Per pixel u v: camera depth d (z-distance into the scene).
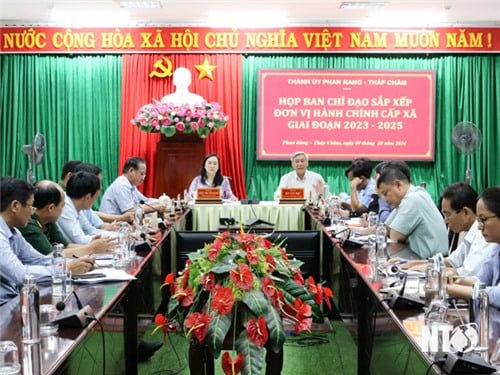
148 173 8.09
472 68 8.13
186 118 7.11
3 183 2.96
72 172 5.08
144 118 7.14
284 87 8.13
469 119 8.15
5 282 2.78
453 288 2.34
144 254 3.58
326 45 8.07
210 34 8.06
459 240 3.92
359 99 8.16
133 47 8.07
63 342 1.84
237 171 8.15
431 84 8.12
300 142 8.18
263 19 8.06
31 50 8.04
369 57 8.15
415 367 1.87
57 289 2.44
